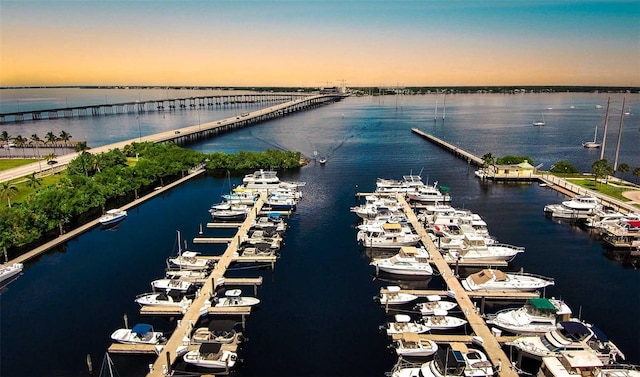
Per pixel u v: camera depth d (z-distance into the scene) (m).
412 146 194.25
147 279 66.62
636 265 70.75
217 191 118.75
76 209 89.81
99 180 107.44
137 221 93.81
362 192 114.88
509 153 175.12
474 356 45.72
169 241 82.00
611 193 106.31
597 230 85.38
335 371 46.28
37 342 50.91
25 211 78.12
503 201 107.31
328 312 57.34
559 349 46.25
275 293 62.28
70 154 159.88
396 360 47.97
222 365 46.06
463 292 60.47
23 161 148.62
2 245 70.38
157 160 130.00
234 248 75.44
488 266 70.31
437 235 81.75
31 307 58.81
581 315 55.81
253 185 116.38
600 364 41.50
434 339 50.06
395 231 79.38
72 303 59.69
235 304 57.78
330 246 79.19
